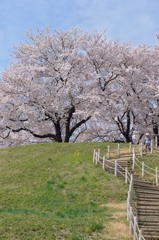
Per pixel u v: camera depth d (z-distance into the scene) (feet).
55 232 58.70
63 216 75.10
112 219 73.15
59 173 103.76
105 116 151.12
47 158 116.88
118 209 81.30
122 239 62.75
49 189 94.17
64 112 152.05
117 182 96.07
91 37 159.53
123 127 163.73
